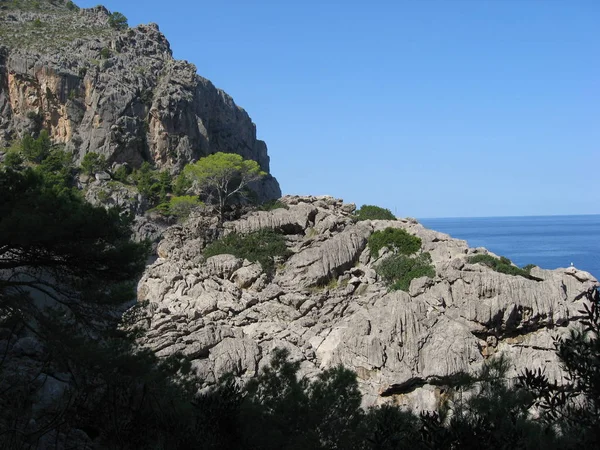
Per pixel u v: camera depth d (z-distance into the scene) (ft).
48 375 77.56
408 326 132.26
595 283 145.18
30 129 392.88
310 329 141.69
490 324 135.13
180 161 402.52
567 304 140.15
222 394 70.38
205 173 276.82
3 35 431.02
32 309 73.67
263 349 134.72
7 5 512.22
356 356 130.72
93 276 76.02
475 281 137.69
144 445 64.34
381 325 132.98
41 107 398.62
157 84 421.59
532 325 138.00
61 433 66.13
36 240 67.51
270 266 158.92
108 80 398.21
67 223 70.03
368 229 168.25
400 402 126.62
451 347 129.08
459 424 48.96
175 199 315.99
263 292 150.20
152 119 402.31
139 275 79.30
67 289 78.38
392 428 57.41
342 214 185.16
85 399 67.87
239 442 65.62
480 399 56.80
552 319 137.80
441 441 48.29
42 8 529.04
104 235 74.54
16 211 68.80
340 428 69.62
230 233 170.19
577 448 45.60
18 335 78.74
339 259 157.28
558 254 563.89
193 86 430.20
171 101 404.77
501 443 48.65
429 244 161.48
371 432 66.85
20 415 64.13
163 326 132.98
